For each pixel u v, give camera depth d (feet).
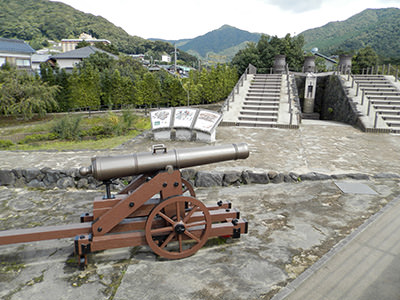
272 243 12.67
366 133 36.04
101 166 10.98
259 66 110.42
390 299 9.25
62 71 93.91
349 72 65.51
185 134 30.73
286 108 44.32
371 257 11.51
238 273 10.62
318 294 9.46
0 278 10.55
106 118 64.54
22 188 20.56
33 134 55.26
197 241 11.93
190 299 9.29
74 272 10.84
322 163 23.43
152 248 11.21
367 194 17.98
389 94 47.01
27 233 10.78
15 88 79.66
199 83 99.81
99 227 11.14
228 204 13.99
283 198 17.75
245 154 12.83
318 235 13.32
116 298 9.39
